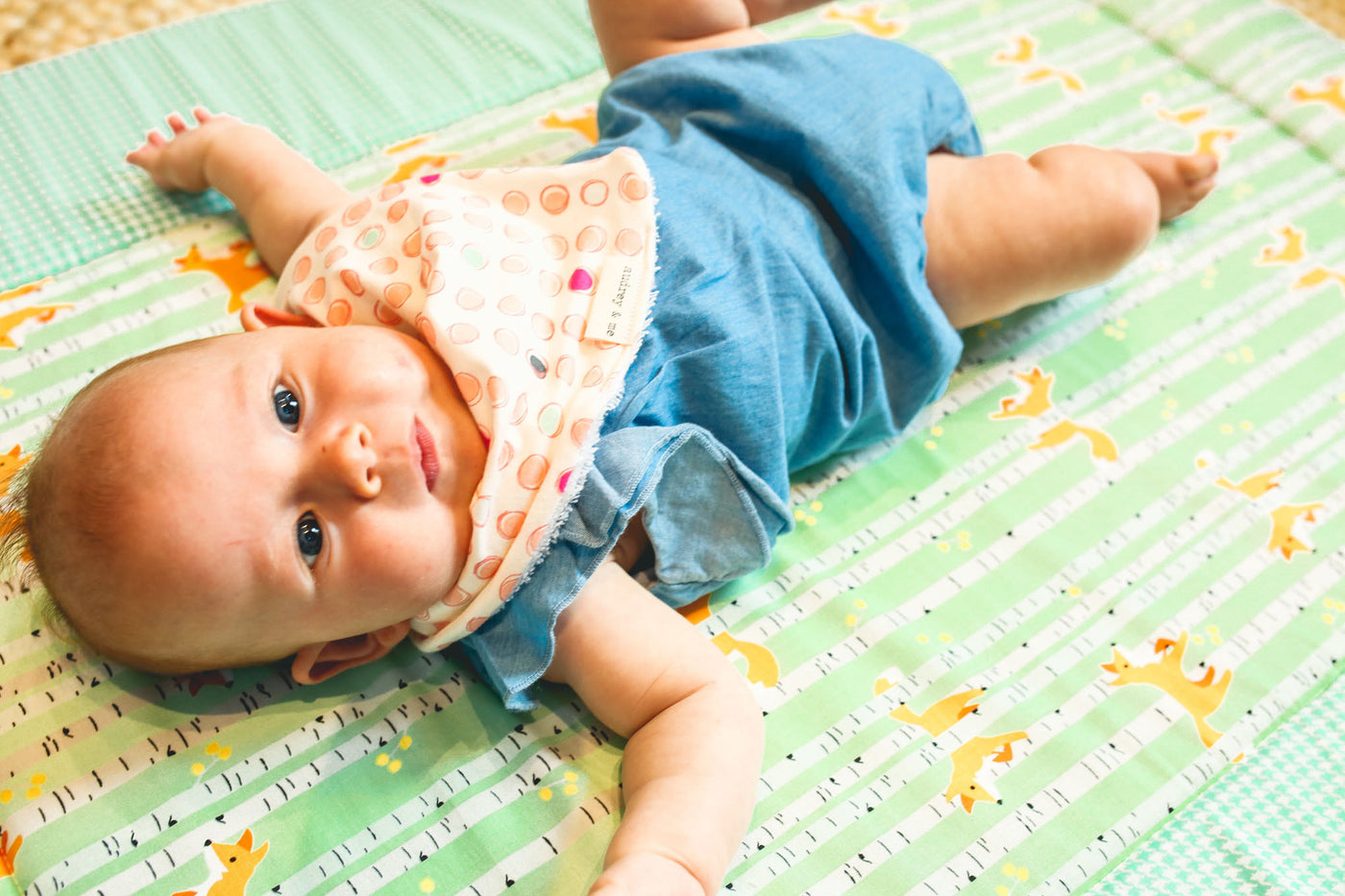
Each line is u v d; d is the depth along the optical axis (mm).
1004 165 1194
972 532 1122
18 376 1153
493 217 994
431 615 935
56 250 1266
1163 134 1482
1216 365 1267
